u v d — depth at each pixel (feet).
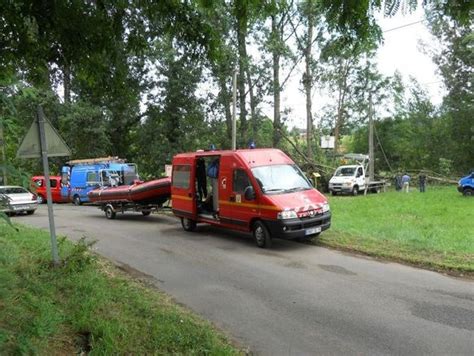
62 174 92.73
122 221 56.75
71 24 14.34
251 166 37.22
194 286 25.45
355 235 38.68
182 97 102.68
